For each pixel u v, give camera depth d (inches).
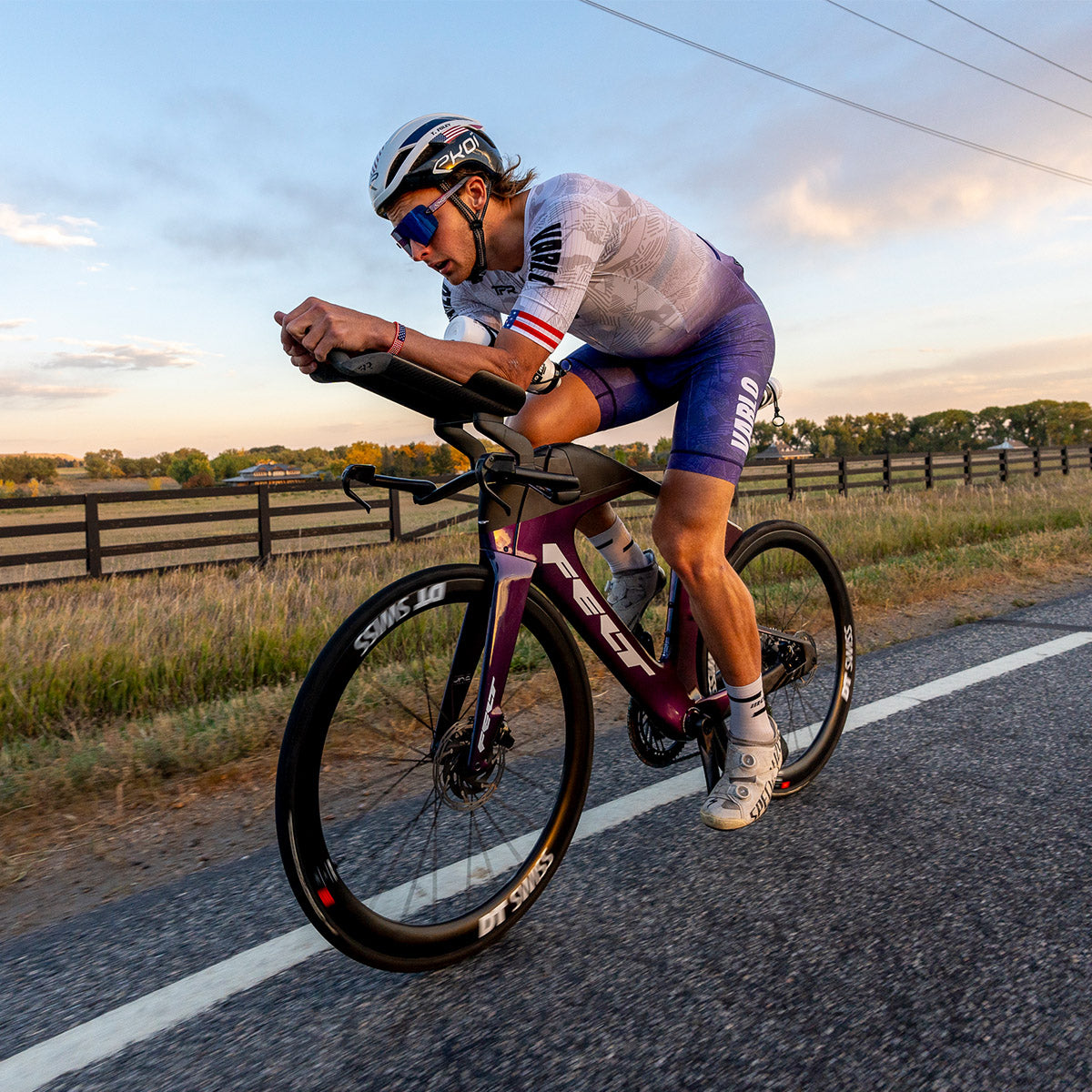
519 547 66.5
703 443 73.0
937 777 92.0
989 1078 46.4
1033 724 107.5
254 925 69.4
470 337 57.6
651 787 93.9
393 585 59.4
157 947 66.4
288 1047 52.9
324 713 55.7
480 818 78.2
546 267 60.5
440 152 61.7
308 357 52.5
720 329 76.3
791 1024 52.3
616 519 80.4
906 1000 53.8
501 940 65.1
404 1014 55.9
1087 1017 50.9
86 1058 52.7
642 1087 47.6
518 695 101.2
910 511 372.2
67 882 81.3
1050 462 975.0
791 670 93.0
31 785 101.0
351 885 66.6
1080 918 62.1
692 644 80.9
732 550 88.7
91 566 361.7
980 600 201.8
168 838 90.2
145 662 148.7
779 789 87.7
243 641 158.6
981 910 64.1
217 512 391.9
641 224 67.3
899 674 136.0
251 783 104.9
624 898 69.8
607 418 79.3
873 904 66.2
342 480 63.7
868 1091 46.1
